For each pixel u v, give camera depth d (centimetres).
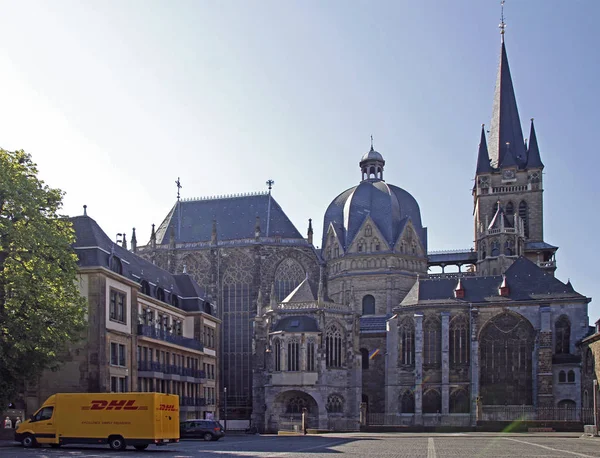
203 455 4631
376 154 14925
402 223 13912
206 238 14362
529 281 11350
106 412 5284
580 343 10288
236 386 13325
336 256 13962
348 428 11412
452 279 11894
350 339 11662
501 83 15188
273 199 14625
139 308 8444
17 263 5616
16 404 7050
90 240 7438
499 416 10812
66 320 5775
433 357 11462
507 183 14575
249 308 13488
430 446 5797
